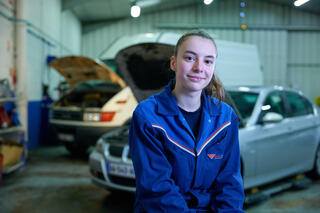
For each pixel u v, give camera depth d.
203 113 1.21
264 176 3.29
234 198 1.21
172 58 1.25
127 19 13.43
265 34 14.10
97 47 13.30
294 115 3.88
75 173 4.61
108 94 5.94
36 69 6.80
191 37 1.15
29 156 5.76
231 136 1.29
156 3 12.55
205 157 1.21
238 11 13.97
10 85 5.17
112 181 3.12
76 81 5.84
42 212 3.03
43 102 7.23
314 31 14.30
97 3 10.77
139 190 1.15
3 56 4.93
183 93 1.19
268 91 3.70
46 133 7.29
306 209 3.15
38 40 6.89
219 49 6.54
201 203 1.20
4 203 3.26
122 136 3.38
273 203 3.33
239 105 3.42
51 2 7.95
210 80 1.30
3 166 4.23
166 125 1.17
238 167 1.30
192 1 13.51
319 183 4.15
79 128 5.16
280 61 14.14
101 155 3.24
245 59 7.16
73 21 10.99
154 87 3.52
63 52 9.39
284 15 14.10
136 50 3.19
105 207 3.19
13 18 5.22
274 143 3.38
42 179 4.23
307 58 14.36
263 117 3.36
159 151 1.15
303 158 3.89
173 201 1.10
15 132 5.04
